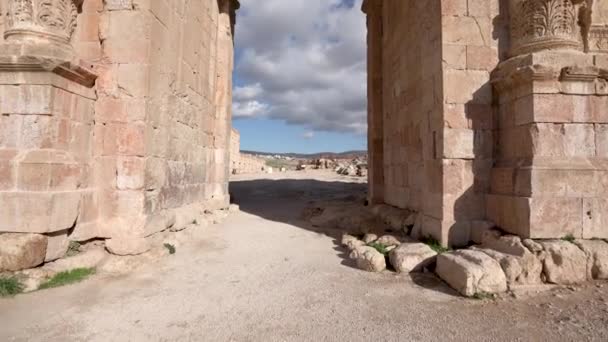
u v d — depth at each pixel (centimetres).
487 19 588
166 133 657
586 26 531
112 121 559
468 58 584
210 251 613
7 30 479
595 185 479
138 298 399
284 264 540
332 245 673
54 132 476
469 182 574
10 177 452
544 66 491
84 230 519
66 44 507
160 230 616
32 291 407
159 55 622
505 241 479
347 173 2391
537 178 477
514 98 541
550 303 376
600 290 403
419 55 728
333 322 341
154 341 304
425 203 649
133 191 551
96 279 460
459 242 562
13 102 466
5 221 447
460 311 364
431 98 630
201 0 873
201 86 884
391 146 938
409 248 527
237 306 379
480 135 579
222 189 1048
